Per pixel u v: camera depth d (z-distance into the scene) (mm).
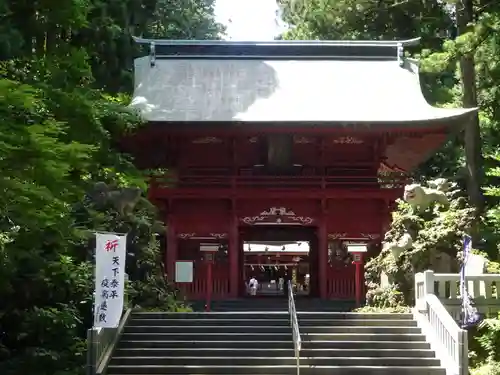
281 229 42625
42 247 22781
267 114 41719
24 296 21844
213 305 37438
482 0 41500
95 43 42031
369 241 41125
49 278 22312
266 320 26562
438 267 29250
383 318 26594
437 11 50531
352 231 41156
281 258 53531
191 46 47594
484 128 45750
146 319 26734
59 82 27203
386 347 24328
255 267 54156
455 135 48562
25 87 18578
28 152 18375
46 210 19625
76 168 25031
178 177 41312
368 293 30172
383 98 43688
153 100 43094
